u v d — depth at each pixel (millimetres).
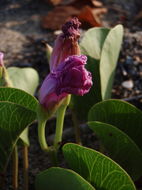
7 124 253
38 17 576
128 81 441
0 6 606
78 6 582
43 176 242
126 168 289
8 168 359
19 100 273
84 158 245
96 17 567
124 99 414
